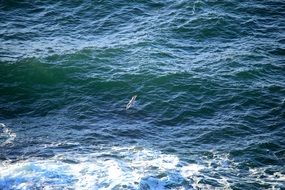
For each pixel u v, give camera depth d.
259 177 66.06
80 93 82.75
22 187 62.19
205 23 98.94
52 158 68.31
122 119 77.31
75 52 91.25
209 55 91.25
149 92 82.44
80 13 103.75
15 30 98.88
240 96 81.38
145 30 98.12
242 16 101.62
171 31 97.50
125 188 62.44
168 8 104.31
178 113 78.38
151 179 64.38
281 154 70.31
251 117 77.38
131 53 91.31
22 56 90.50
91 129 75.12
